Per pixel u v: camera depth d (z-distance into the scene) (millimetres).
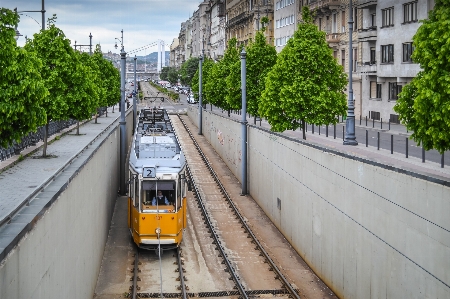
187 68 121125
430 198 11164
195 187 33156
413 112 14500
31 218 8570
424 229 11406
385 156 28750
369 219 14133
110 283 17641
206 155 47875
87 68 32250
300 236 20547
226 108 58500
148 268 19203
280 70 27719
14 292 7461
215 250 21375
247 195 31797
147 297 16312
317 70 27266
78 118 28719
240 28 104938
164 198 20266
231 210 28172
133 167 21109
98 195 18688
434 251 11039
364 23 55312
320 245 18125
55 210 10359
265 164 27125
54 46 26578
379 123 51500
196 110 72062
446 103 13031
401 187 12367
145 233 20109
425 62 13742
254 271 18875
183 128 70562
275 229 24578
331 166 16938
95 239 17453
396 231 12648
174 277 18312
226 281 17938
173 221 20172
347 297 15727
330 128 48250
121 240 22656
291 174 21812
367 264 14297
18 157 22844
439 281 10867
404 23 47469
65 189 11500
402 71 47969
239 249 21484
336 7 61594
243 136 31641
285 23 78250
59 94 25922
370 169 14016
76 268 13055
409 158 27922
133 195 20688
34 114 12875
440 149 13695
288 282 17391
